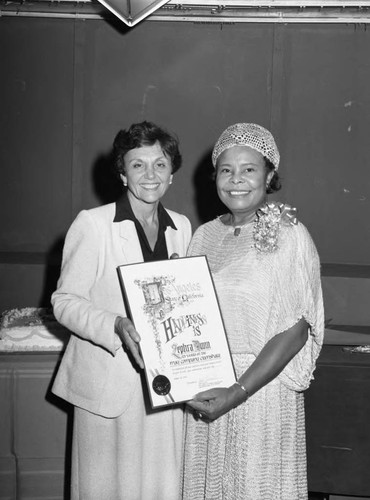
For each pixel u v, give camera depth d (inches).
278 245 76.1
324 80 195.2
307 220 198.4
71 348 85.6
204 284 77.2
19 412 104.7
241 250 78.3
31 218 204.2
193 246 84.7
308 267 76.5
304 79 195.6
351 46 193.8
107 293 81.1
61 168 203.2
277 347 75.6
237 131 77.4
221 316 76.7
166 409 84.1
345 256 197.9
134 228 82.5
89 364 82.2
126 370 81.4
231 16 168.2
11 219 204.1
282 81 195.9
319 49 194.7
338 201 197.5
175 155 82.1
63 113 201.6
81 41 199.0
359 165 195.9
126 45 198.7
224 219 84.4
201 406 74.7
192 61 197.9
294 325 76.8
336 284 162.6
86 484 84.0
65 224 204.5
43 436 105.1
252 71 196.9
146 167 80.4
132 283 76.0
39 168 203.0
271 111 197.0
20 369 104.2
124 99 200.5
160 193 81.7
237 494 76.9
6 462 105.3
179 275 76.9
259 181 77.3
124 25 197.8
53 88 201.2
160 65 198.7
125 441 82.1
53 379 104.5
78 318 78.6
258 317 76.1
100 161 202.7
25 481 105.7
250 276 76.6
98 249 81.0
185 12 166.6
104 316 77.7
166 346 74.9
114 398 81.0
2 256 192.7
